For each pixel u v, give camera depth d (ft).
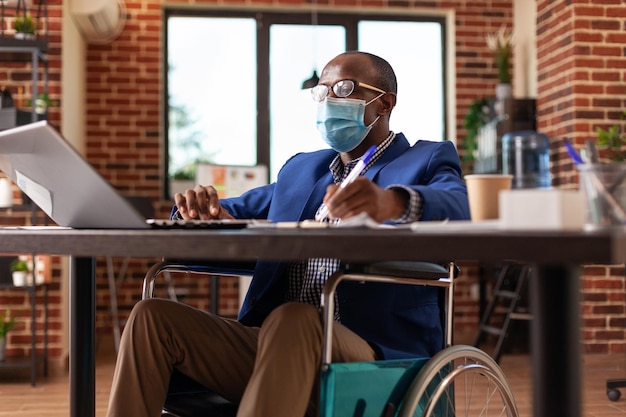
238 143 22.21
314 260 6.27
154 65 21.39
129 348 5.53
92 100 21.21
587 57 17.67
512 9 22.11
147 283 6.22
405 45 22.48
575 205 3.51
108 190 4.49
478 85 22.04
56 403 13.70
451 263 5.86
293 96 22.27
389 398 5.14
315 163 7.02
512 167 6.17
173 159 21.97
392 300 5.85
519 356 18.69
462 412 12.28
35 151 4.62
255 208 7.30
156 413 5.50
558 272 3.40
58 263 16.92
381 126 6.91
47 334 16.79
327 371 4.80
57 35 17.25
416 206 4.66
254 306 6.30
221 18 22.12
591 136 17.60
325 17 22.21
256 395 4.78
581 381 3.42
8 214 16.81
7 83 16.97
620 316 17.52
